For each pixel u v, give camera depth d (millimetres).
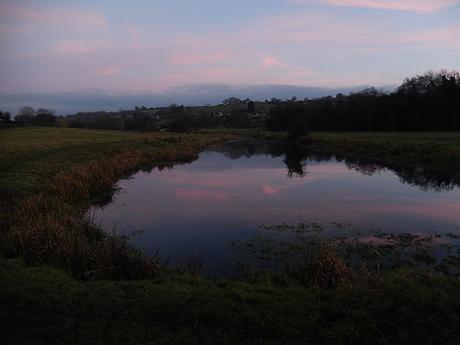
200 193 24844
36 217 14109
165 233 15938
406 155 40406
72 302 7816
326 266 9492
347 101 94500
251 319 7219
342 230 16031
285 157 49594
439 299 7664
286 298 8117
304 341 6699
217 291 8406
